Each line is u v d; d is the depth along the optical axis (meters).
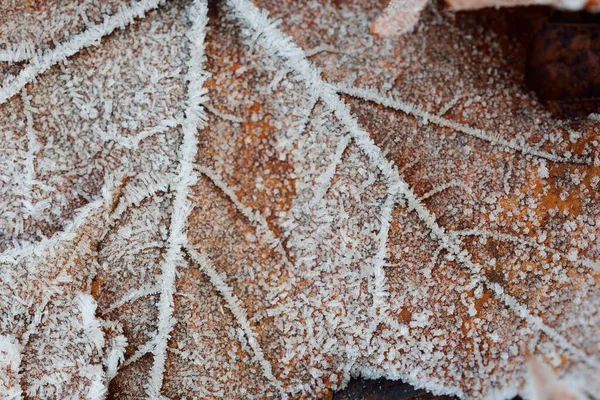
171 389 0.21
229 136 0.22
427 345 0.21
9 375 0.21
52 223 0.21
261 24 0.22
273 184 0.22
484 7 0.22
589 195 0.21
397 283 0.21
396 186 0.21
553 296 0.21
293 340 0.21
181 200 0.21
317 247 0.22
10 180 0.21
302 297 0.21
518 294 0.21
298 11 0.22
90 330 0.21
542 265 0.21
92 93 0.22
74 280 0.21
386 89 0.22
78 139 0.21
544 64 0.22
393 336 0.21
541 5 0.22
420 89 0.22
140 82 0.22
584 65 0.22
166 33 0.22
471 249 0.21
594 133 0.22
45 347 0.21
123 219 0.21
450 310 0.21
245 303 0.21
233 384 0.21
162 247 0.21
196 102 0.22
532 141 0.22
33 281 0.21
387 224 0.21
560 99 0.22
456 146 0.22
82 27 0.22
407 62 0.22
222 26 0.22
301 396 0.21
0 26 0.22
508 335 0.21
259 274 0.22
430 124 0.22
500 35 0.22
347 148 0.22
